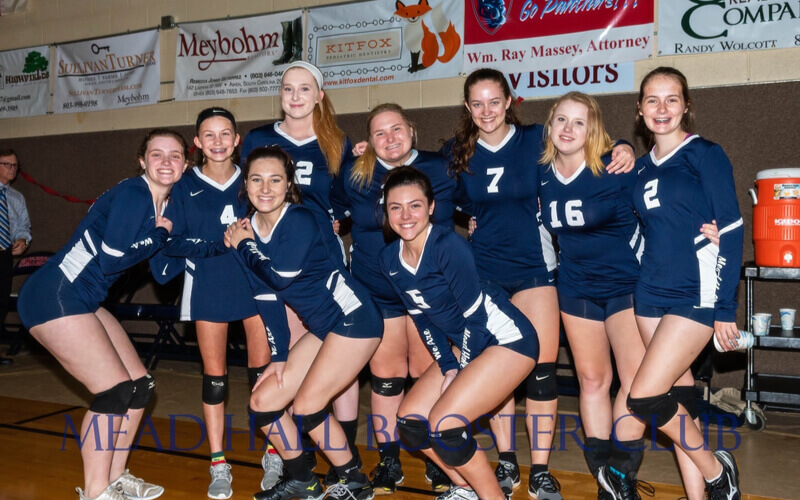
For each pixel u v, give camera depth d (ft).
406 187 8.43
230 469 11.41
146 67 23.21
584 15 17.85
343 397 11.49
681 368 8.77
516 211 10.87
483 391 8.48
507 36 18.61
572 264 10.61
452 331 9.28
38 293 9.22
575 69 17.98
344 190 11.12
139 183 9.62
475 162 10.88
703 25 16.90
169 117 22.98
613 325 10.23
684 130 9.61
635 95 17.53
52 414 15.55
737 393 16.74
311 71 11.27
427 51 19.47
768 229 15.01
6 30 25.61
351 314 9.59
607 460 10.77
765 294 17.02
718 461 9.36
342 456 10.17
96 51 23.99
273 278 9.20
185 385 18.70
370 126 10.51
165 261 11.34
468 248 8.55
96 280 9.64
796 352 16.72
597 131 9.85
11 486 11.14
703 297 8.80
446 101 19.43
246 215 10.63
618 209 10.02
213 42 22.09
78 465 12.16
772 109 16.61
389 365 11.30
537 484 10.64
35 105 25.09
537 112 18.40
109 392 9.61
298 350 10.17
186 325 21.61
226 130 10.91
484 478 8.74
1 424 14.70
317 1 20.85
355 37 20.29
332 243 11.55
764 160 16.71
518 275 10.96
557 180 10.27
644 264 9.36
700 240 8.90
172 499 10.66
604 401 10.80
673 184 8.96
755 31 16.52
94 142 24.08
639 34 17.40
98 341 9.44
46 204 24.90
